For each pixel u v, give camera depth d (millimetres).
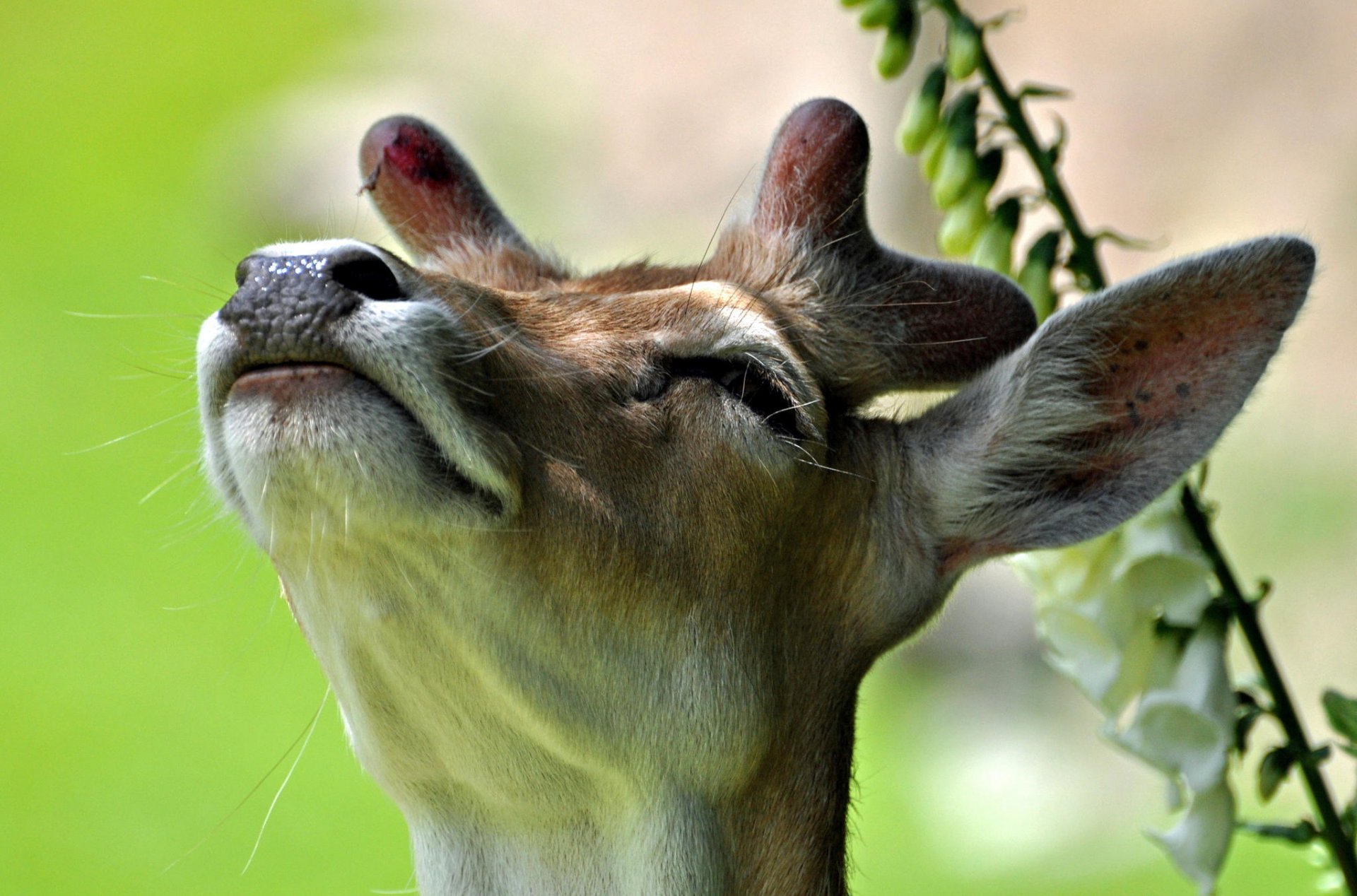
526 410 6512
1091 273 8438
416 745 6895
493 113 29312
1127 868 15859
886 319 7867
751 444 6988
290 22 33625
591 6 30094
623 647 6762
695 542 6883
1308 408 21094
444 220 8422
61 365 23875
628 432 6770
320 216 26688
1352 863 8070
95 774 17141
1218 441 7402
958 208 8633
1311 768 8109
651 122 28078
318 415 5773
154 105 31234
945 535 7805
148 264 26141
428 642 6383
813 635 7559
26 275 26016
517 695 6555
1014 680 18078
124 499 21422
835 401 7750
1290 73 22953
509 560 6336
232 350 5840
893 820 16703
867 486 7652
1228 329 7293
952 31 8555
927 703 18188
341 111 29672
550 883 7137
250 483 5895
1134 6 23953
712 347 7016
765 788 7344
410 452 5914
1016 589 18281
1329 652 17969
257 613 19719
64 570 20141
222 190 28062
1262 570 19250
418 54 31375
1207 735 7992
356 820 16594
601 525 6586
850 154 7887
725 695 6988
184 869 15922
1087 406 7594
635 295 7168
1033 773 17078
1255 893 15312
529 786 6930
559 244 26391
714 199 27031
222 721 17938
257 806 16781
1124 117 23531
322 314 5812
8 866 15883
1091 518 7637
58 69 33031
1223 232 22484
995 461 7637
